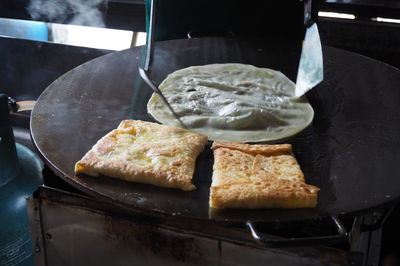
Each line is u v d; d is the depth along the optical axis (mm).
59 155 863
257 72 1142
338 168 861
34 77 1754
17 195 1177
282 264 822
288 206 768
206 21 1445
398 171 854
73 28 1851
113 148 854
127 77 1117
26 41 1675
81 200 873
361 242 963
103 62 1178
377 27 1452
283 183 786
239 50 1264
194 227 834
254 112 970
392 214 1287
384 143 922
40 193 892
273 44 1299
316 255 800
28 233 1144
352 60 1209
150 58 1099
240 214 759
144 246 881
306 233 827
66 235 920
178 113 987
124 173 804
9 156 1188
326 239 717
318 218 754
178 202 777
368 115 1002
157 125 922
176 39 1385
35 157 1297
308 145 916
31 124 939
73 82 1089
